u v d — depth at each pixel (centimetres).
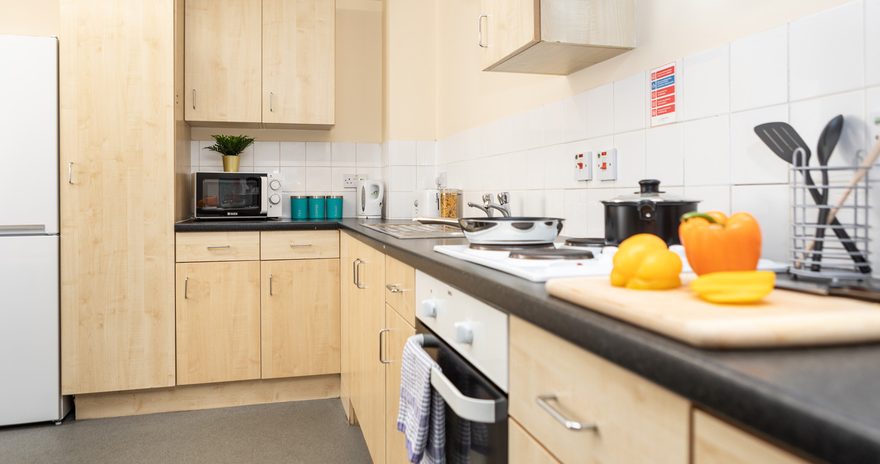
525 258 115
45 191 263
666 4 148
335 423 271
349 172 373
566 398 73
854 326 55
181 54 305
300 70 331
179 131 298
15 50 258
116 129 274
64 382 270
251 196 313
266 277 295
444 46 335
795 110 112
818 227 92
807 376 46
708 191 135
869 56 98
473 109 286
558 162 202
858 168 88
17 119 259
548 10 154
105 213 273
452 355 117
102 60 272
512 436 90
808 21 110
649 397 57
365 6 371
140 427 266
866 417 37
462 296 111
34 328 264
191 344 285
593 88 181
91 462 227
